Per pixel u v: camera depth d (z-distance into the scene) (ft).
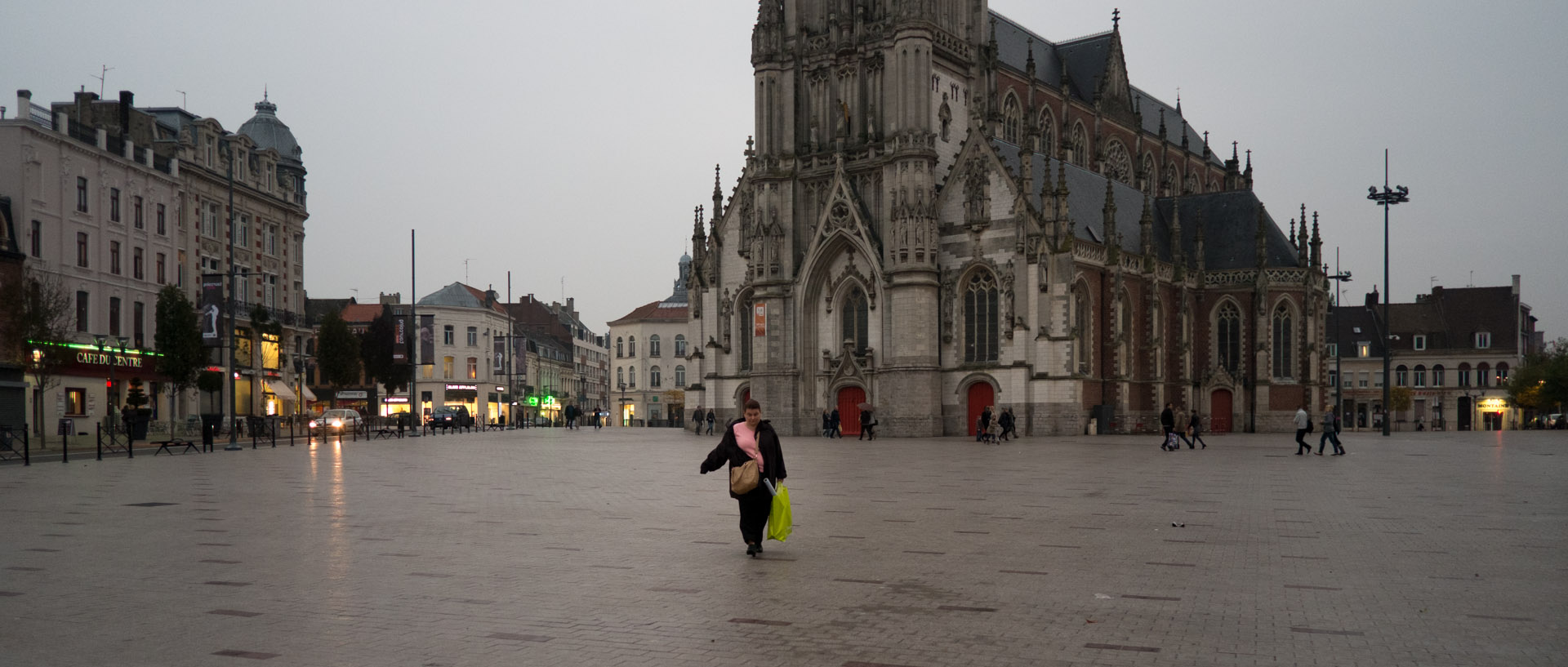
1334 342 517.14
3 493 95.66
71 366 225.76
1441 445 207.82
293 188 339.16
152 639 38.78
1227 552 58.59
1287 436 278.87
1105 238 280.72
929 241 268.00
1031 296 257.96
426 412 412.98
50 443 207.51
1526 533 66.23
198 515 77.20
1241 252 322.14
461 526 70.79
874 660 35.94
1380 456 162.09
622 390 647.97
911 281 266.16
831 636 39.24
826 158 286.87
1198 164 397.19
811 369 286.25
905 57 269.85
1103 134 342.23
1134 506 82.38
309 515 77.20
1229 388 313.94
